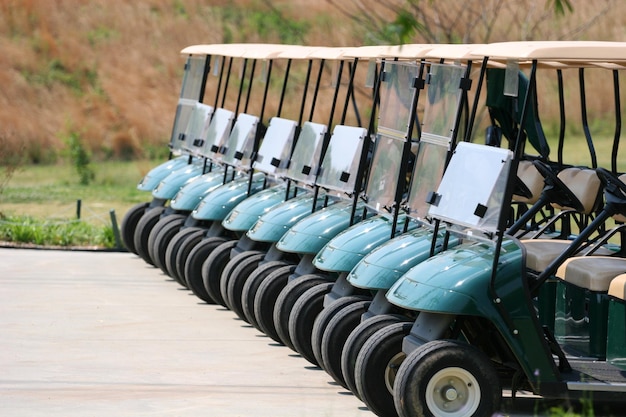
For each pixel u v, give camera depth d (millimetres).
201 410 20281
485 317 18109
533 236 23094
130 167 66125
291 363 24219
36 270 35844
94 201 54062
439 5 49688
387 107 23062
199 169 35719
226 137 32781
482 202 18344
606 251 22000
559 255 19328
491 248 18812
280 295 23891
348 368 19797
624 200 18781
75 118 70750
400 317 19891
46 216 48000
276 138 28625
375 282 20031
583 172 22844
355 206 23203
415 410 17781
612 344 19328
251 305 25688
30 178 61500
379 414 19031
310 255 24391
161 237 33438
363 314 20734
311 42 71938
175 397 21188
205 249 29984
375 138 24094
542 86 61250
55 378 22469
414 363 17875
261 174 31516
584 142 59062
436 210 19547
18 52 76125
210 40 77375
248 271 26719
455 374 17938
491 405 17984
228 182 31547
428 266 18875
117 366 23578
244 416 19938
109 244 41719
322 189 26688
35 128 68625
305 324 22844
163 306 30172
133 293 32062
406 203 21922
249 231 26141
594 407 20859
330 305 21547
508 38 51469
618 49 18203
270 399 21188
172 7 81000
